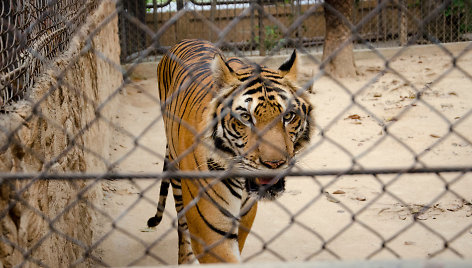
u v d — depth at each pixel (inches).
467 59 451.5
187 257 160.2
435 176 225.9
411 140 271.0
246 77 122.0
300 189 220.2
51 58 140.1
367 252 167.9
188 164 133.3
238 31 476.1
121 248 177.8
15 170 88.0
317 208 202.7
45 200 106.7
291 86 121.4
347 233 181.9
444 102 331.9
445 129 283.7
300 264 53.2
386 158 249.8
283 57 431.5
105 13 307.4
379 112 320.5
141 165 253.0
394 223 186.9
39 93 109.9
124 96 368.8
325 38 418.0
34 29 122.2
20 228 88.4
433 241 172.2
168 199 218.7
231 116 117.7
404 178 225.5
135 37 467.8
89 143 189.6
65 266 124.3
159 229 192.7
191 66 153.8
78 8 192.5
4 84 96.4
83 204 156.9
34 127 101.9
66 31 166.6
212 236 127.7
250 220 140.7
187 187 132.5
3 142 82.7
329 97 358.3
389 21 517.3
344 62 409.4
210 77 135.1
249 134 115.7
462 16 504.7
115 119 310.7
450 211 192.7
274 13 473.1
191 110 133.0
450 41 498.3
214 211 126.0
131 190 224.8
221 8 466.3
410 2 484.4
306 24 505.7
